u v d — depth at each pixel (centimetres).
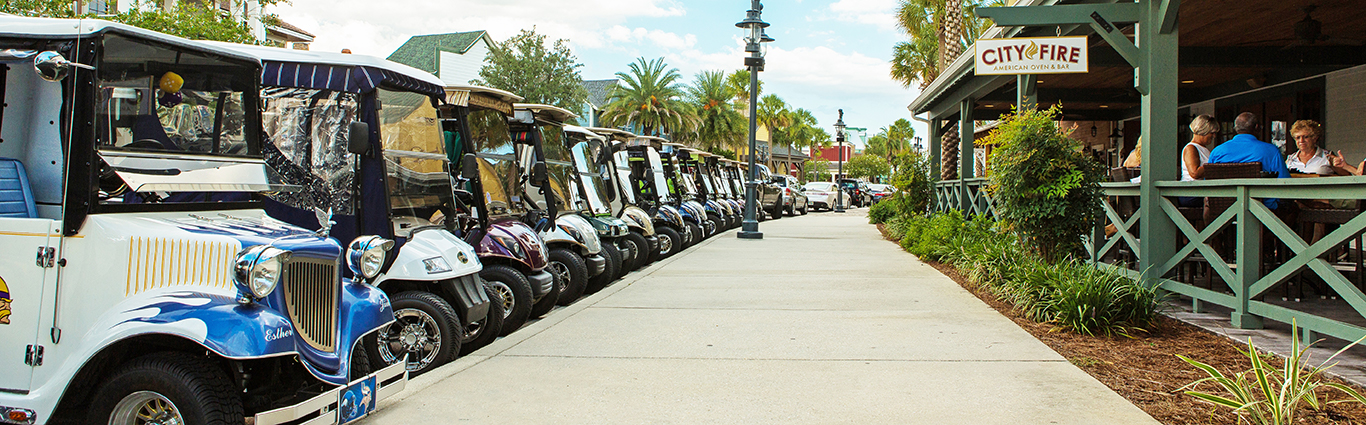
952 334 607
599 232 937
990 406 414
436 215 605
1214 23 923
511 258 673
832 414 405
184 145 377
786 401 429
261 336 324
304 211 553
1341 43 1031
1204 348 539
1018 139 748
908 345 569
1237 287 595
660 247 1206
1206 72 1210
